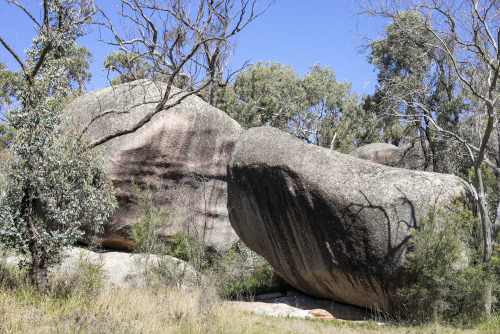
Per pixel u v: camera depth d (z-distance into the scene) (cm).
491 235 1116
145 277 1201
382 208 1039
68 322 667
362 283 1066
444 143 1767
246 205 1248
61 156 880
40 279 849
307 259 1148
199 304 851
